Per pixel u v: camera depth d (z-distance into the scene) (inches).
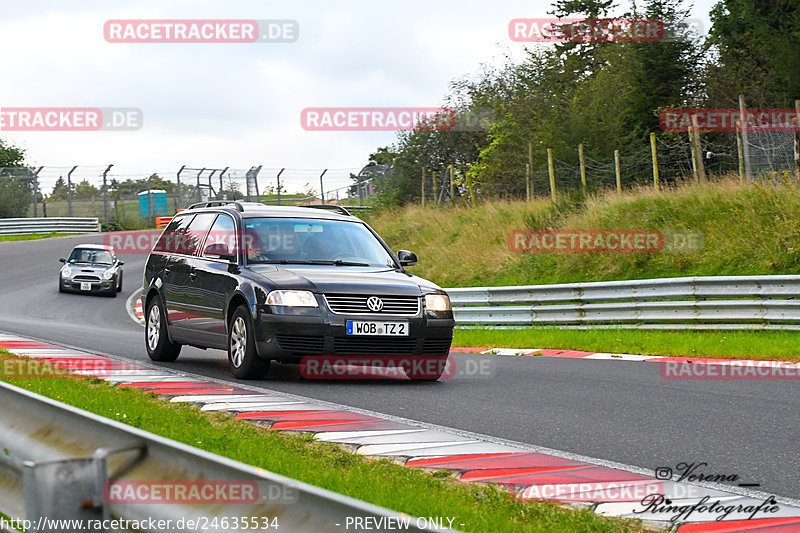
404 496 429.1
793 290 1343.5
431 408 737.0
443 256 2458.2
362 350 859.4
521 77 3555.6
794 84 2837.1
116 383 829.2
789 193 1829.5
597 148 2891.2
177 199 4404.5
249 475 267.6
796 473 518.3
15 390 395.5
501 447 575.5
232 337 893.8
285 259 927.0
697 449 582.2
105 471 312.8
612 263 1972.2
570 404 767.1
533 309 1670.8
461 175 3535.9
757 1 2888.8
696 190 2048.5
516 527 379.6
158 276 1048.8
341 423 648.4
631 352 1235.2
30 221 4458.7
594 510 421.1
